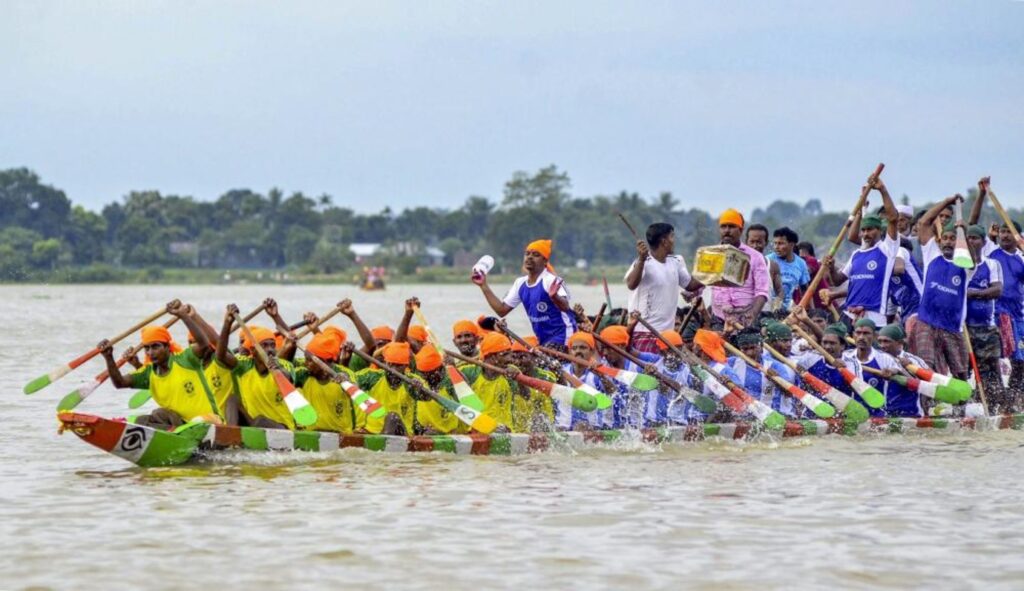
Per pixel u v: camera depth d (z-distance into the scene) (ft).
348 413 59.67
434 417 60.44
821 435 64.64
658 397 64.28
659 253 66.39
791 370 66.64
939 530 43.27
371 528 43.42
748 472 54.03
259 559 39.65
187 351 55.77
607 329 65.00
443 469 53.98
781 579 37.68
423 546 41.14
